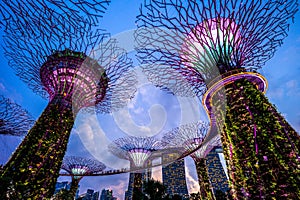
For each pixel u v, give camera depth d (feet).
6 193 16.12
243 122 17.06
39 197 17.87
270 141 15.15
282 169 13.97
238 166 16.52
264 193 14.11
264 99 17.74
